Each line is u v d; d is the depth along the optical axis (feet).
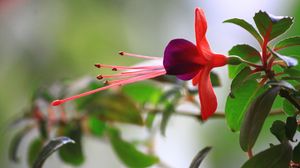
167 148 2.07
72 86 1.67
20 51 2.19
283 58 1.17
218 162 2.03
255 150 1.77
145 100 1.72
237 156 2.01
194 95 1.58
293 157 1.20
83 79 1.67
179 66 1.23
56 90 1.69
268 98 1.18
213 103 1.25
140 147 1.74
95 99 1.64
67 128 1.65
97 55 2.19
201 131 2.09
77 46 2.19
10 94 2.17
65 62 2.17
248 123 1.19
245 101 1.27
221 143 2.04
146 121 1.66
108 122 1.66
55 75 2.16
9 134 2.03
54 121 1.66
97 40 2.19
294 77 1.22
